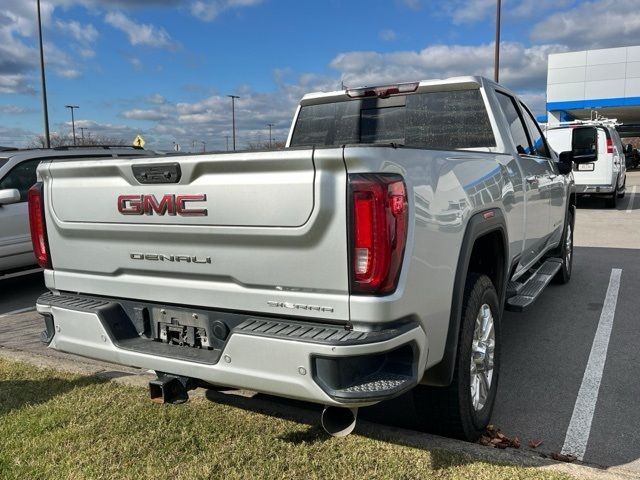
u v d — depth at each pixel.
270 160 2.48
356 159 2.34
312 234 2.45
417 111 4.57
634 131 54.16
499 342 3.62
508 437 3.39
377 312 2.39
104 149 8.73
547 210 5.45
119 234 3.05
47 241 3.41
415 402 3.18
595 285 7.21
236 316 2.77
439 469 2.93
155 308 3.06
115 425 3.50
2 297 7.60
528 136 5.10
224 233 2.67
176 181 2.77
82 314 3.13
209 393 3.95
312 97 5.01
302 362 2.41
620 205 17.05
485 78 4.36
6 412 3.72
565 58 32.31
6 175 7.42
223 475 2.94
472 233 3.09
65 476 2.99
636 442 3.30
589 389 4.06
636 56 30.84
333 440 3.25
